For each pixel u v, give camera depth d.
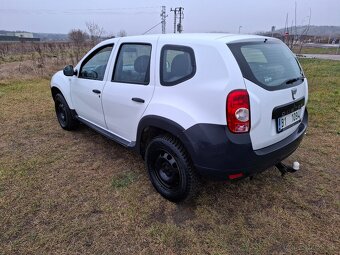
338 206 2.59
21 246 2.13
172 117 2.33
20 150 3.83
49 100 6.73
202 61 2.20
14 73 10.98
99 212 2.52
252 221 2.40
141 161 3.47
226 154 2.11
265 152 2.25
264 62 2.32
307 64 15.88
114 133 3.32
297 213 2.50
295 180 3.03
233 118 2.05
